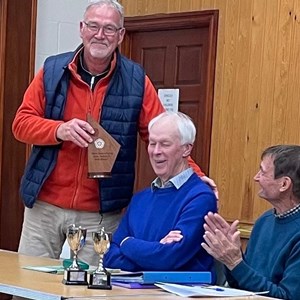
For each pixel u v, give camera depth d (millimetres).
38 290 2105
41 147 2898
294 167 2482
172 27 4590
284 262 2438
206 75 4430
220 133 4270
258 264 2527
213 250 2363
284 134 3984
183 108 4598
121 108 2898
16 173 4438
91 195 2893
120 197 2928
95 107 2877
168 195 2574
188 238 2438
